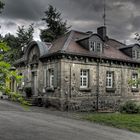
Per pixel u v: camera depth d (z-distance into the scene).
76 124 13.28
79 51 22.08
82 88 21.94
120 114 18.09
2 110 17.92
